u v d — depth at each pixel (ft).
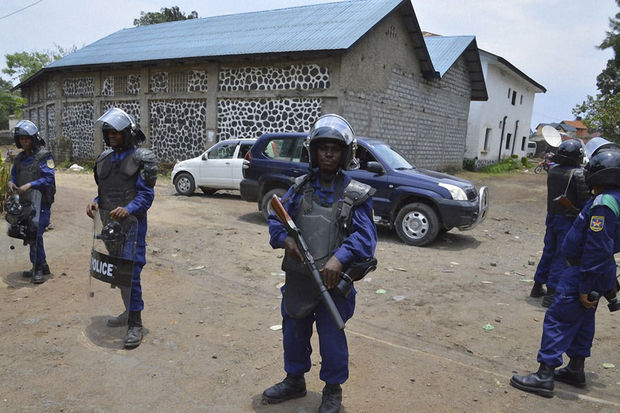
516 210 41.52
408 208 24.75
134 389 10.13
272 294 16.58
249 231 26.37
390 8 50.29
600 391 10.92
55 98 71.31
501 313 15.46
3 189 26.30
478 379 11.07
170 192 42.63
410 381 10.85
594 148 12.37
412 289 17.57
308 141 8.62
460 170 80.89
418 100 61.82
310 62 45.62
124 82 60.54
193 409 9.44
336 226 8.52
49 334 12.75
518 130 107.65
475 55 73.00
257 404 9.68
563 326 10.47
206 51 51.16
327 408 9.00
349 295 8.87
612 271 10.18
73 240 23.00
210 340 12.67
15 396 9.73
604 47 105.19
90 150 66.85
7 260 18.15
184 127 55.06
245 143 38.58
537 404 10.14
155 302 15.43
